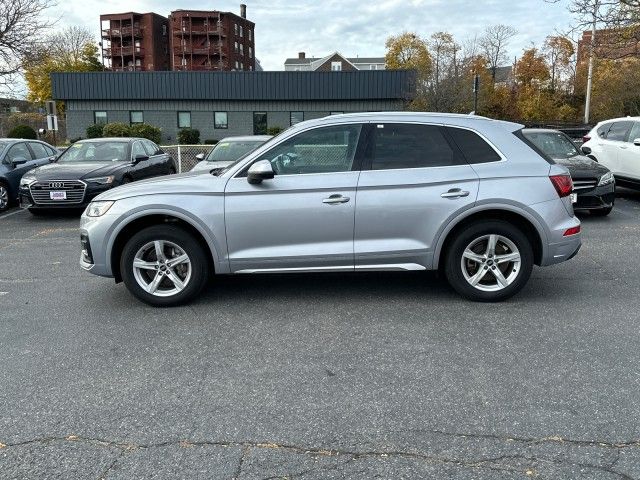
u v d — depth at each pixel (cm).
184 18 7800
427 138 494
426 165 488
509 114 3984
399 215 483
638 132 1151
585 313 475
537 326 446
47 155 1355
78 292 566
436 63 3516
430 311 485
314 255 488
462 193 479
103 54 7919
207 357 396
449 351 400
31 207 1029
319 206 480
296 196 481
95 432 301
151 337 436
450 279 503
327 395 338
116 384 357
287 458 275
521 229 505
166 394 342
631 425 300
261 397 337
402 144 493
